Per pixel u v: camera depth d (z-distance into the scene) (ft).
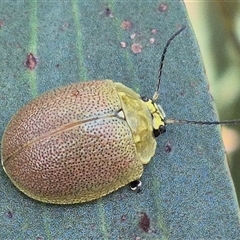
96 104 0.16
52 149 0.15
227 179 0.16
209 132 0.17
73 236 0.16
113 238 0.16
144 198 0.16
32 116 0.16
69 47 0.17
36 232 0.16
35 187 0.16
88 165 0.15
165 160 0.17
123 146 0.16
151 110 0.16
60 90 0.16
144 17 0.17
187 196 0.16
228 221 0.16
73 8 0.17
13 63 0.17
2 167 0.16
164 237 0.16
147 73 0.17
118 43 0.17
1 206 0.16
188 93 0.17
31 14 0.17
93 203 0.16
